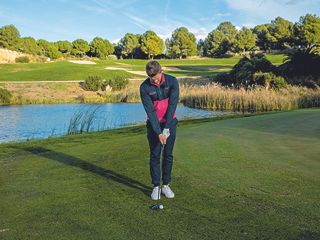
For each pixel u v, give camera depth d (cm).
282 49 11556
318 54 3828
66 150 831
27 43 9988
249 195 457
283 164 601
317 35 8931
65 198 471
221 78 4172
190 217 394
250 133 923
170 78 468
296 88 2844
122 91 4028
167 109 469
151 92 462
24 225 385
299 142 780
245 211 406
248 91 2797
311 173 545
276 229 356
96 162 684
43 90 4138
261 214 395
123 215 406
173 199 455
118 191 496
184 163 626
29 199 471
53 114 2580
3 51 8612
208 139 852
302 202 428
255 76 3375
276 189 477
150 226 373
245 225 368
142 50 11850
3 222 395
